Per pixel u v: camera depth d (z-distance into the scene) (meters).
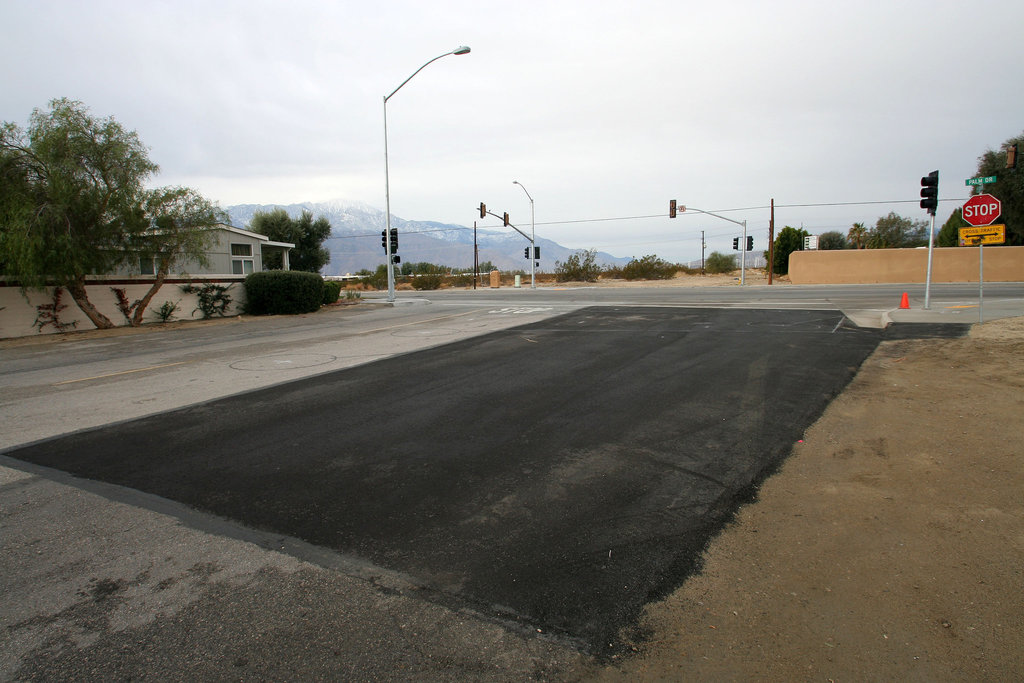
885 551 3.61
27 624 3.02
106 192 16.67
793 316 17.19
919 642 2.77
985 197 13.46
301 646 2.82
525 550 3.72
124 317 19.09
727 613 3.04
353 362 10.98
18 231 14.77
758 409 7.00
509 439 5.99
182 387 8.98
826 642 2.79
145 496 4.65
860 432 5.99
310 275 23.48
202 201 18.92
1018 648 2.70
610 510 4.28
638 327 15.35
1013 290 26.95
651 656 2.72
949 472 4.80
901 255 38.25
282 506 4.43
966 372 8.62
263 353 12.55
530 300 29.38
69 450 5.84
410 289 57.41
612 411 7.02
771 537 3.83
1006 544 3.62
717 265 67.19
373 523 4.13
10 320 16.52
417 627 2.95
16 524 4.16
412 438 6.09
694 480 4.83
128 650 2.80
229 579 3.43
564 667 2.65
